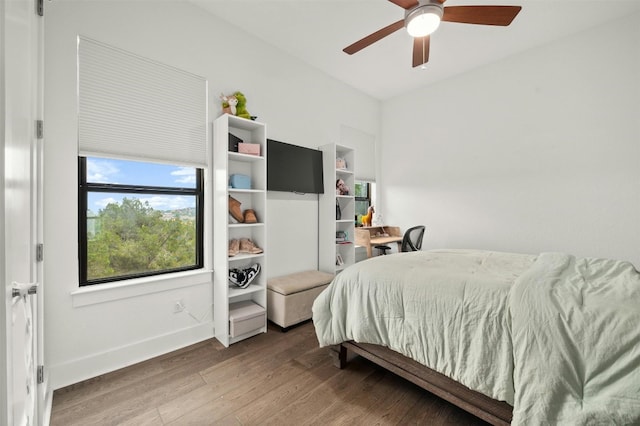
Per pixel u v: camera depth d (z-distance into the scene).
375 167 4.46
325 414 1.49
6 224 0.63
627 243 2.62
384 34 2.10
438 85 3.89
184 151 2.30
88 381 1.79
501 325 1.22
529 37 2.91
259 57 2.86
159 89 2.17
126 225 2.12
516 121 3.24
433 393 1.53
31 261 1.15
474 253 2.32
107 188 2.00
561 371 1.02
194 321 2.34
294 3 2.39
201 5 2.40
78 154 1.82
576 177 2.87
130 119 2.03
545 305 1.15
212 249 2.47
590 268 1.57
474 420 1.45
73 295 1.78
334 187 3.31
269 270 2.97
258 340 2.37
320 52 3.14
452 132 3.77
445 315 1.39
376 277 1.73
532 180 3.14
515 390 1.11
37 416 1.26
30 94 1.07
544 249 3.07
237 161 2.66
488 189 3.46
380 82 3.90
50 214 1.71
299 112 3.28
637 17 2.54
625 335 0.97
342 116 3.86
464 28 2.76
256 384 1.76
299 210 3.27
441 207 3.89
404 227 4.29
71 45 1.79
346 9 2.47
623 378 0.93
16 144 0.81
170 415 1.49
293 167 3.07
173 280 2.21
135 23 2.05
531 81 3.13
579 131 2.85
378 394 1.66
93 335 1.86
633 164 2.59
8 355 0.63
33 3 1.15
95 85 1.88
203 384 1.76
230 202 2.45
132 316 2.02
